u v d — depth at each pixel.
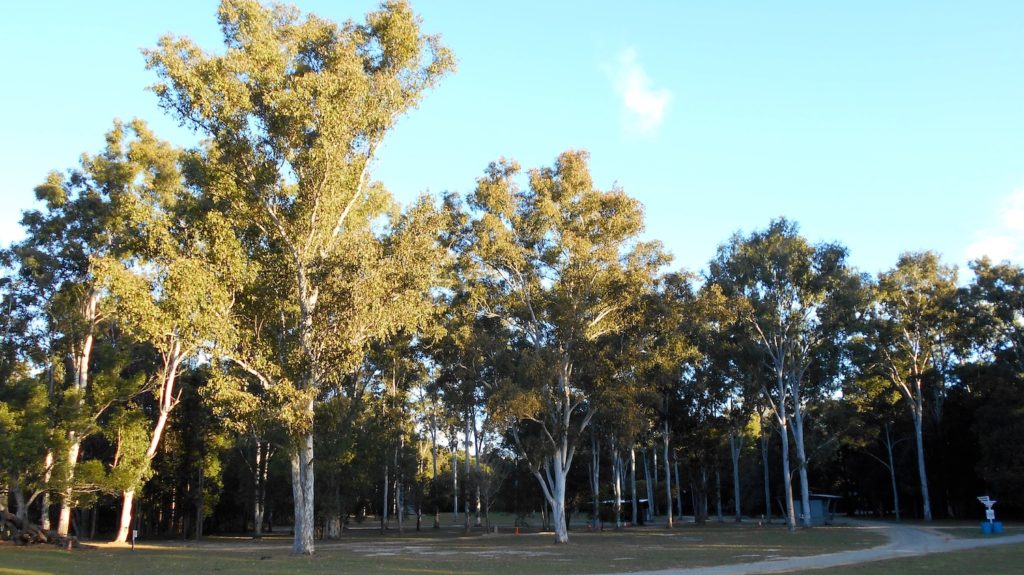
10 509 43.16
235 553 33.06
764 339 53.38
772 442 81.50
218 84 27.20
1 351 41.88
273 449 59.81
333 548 38.88
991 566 22.31
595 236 41.84
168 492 59.25
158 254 29.28
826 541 37.75
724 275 54.28
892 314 64.88
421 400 60.41
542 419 46.12
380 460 59.16
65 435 38.19
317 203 29.62
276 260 30.70
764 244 53.00
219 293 27.98
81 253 41.78
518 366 40.78
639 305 42.41
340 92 28.64
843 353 54.25
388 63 31.12
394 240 31.14
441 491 75.31
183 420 56.00
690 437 64.62
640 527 65.44
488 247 40.69
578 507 74.62
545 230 42.00
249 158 29.30
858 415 62.53
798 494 71.62
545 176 43.41
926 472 67.94
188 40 28.12
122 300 27.66
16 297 42.00
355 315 29.03
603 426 53.41
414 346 48.38
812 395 57.00
